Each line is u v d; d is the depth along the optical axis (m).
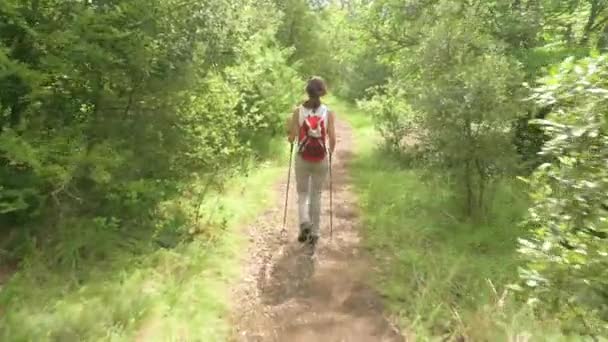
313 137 5.73
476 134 6.41
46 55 5.23
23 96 5.22
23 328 3.78
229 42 7.27
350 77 24.33
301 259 5.73
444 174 7.11
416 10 11.74
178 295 4.50
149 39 5.64
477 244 6.00
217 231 6.15
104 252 5.20
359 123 19.34
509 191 7.22
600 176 3.01
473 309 4.50
